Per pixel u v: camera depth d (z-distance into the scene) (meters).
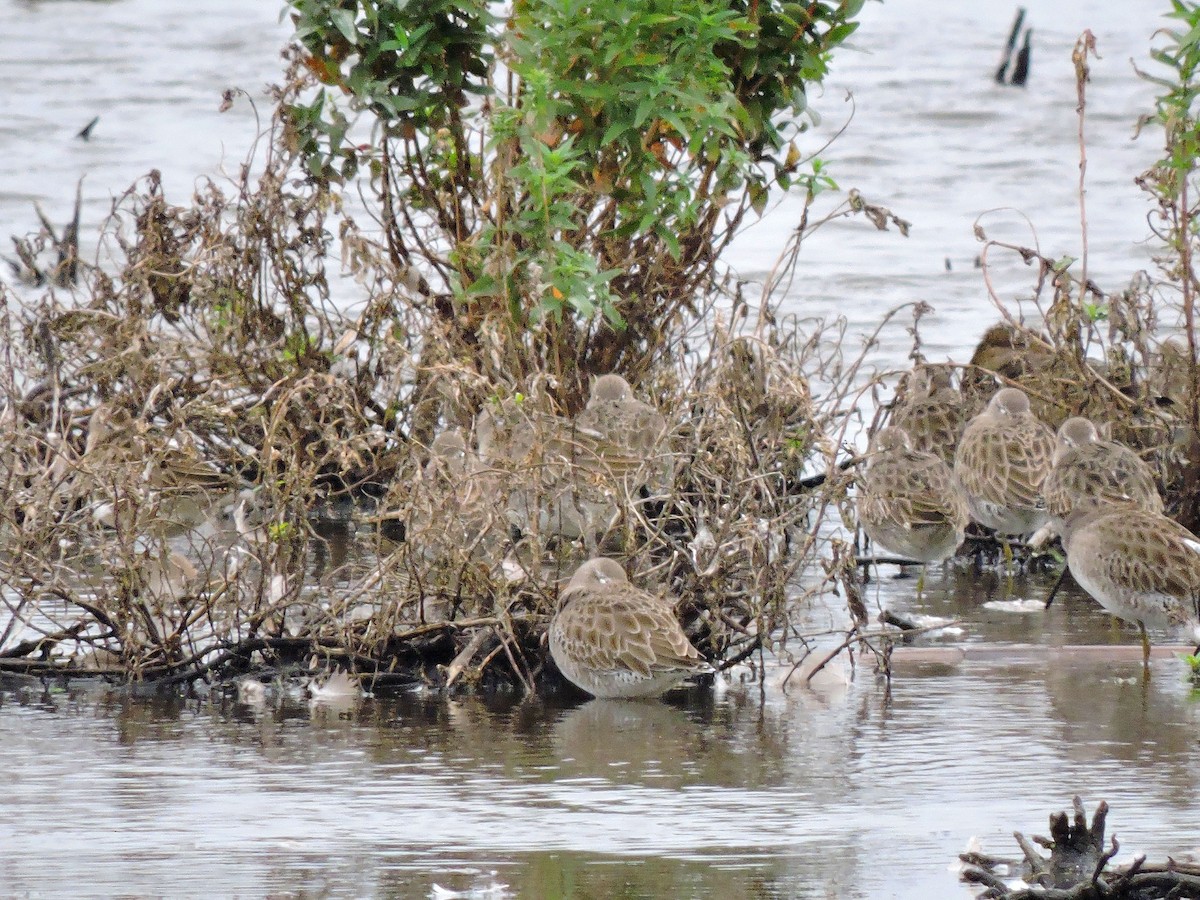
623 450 21.05
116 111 51.06
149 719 17.62
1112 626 20.97
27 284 31.91
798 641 20.30
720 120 21.34
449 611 19.20
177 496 20.41
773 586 19.05
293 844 14.44
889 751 16.70
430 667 19.19
